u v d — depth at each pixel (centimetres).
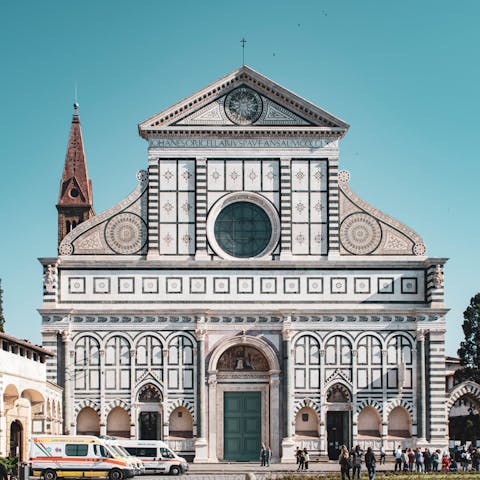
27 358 6781
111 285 8219
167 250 8300
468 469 7994
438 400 8125
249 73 8469
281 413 8088
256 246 8362
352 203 8412
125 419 8125
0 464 5547
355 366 8181
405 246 8362
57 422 7775
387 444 8106
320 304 8244
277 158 8431
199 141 8425
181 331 8175
